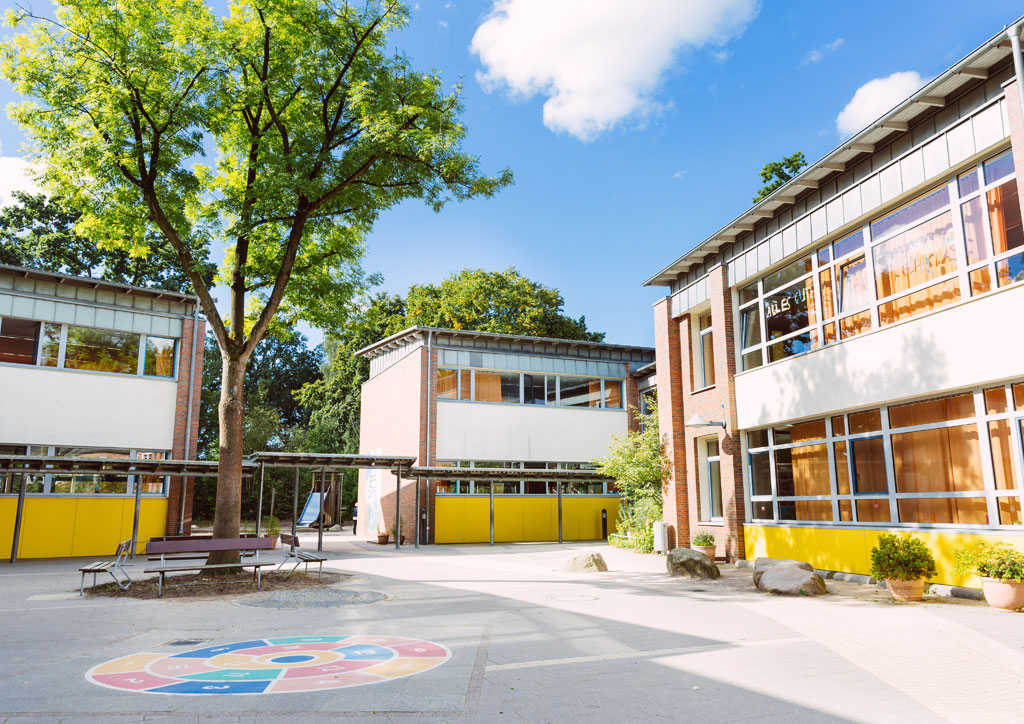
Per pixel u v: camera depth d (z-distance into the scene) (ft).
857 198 43.16
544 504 92.32
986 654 22.39
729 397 55.77
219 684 19.04
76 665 21.63
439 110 49.47
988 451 35.06
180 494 71.10
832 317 46.14
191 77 44.68
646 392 98.84
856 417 44.16
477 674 20.13
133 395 70.74
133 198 47.65
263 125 49.34
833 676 19.81
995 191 34.83
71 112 42.27
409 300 153.89
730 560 54.65
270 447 153.69
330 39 44.96
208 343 159.33
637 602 35.09
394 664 21.49
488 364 92.43
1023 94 31.81
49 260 124.26
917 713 16.33
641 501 72.02
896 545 35.17
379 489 95.81
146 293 72.08
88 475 67.15
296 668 21.01
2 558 62.44
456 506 87.61
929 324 38.01
